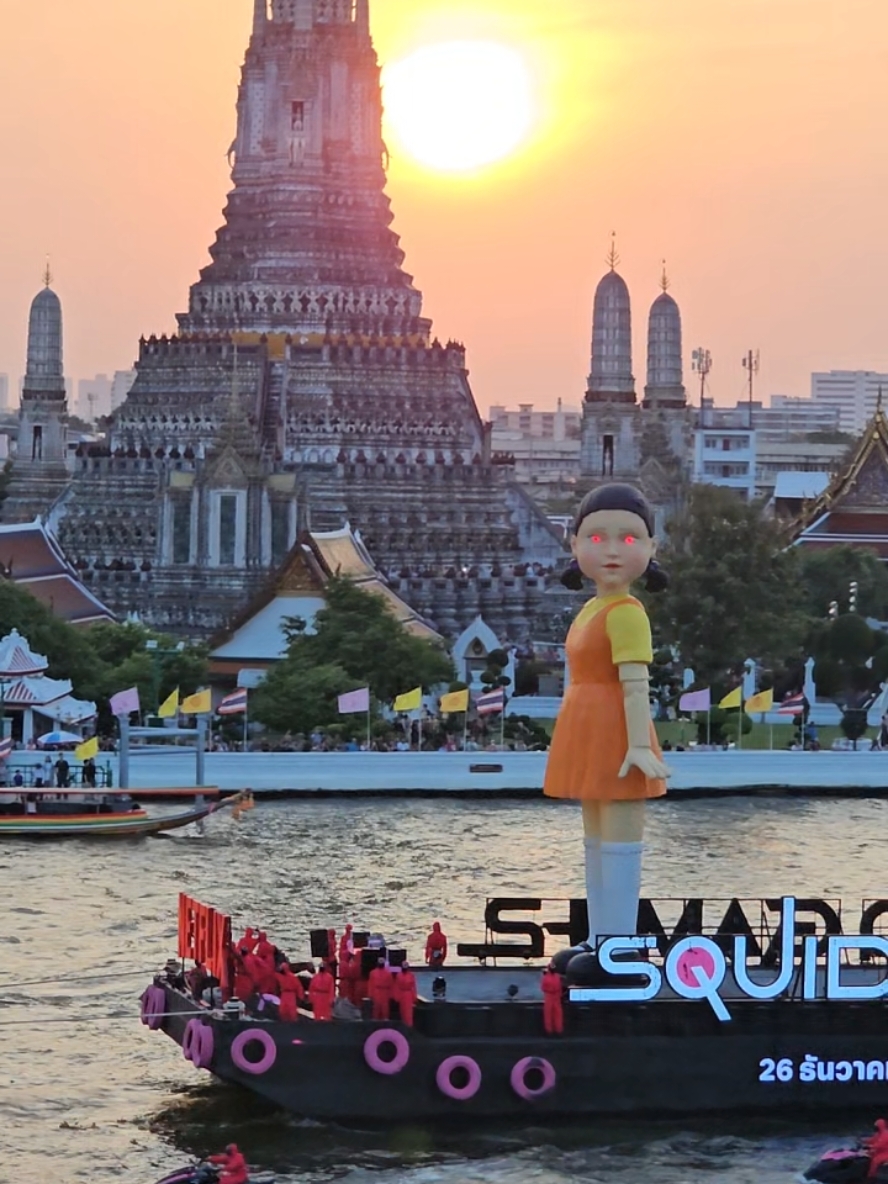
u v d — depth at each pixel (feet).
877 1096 298.97
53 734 597.93
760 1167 285.84
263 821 554.05
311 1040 291.99
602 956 297.12
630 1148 291.17
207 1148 294.25
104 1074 322.75
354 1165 287.07
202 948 310.65
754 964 313.53
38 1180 285.23
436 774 607.78
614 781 301.43
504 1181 281.95
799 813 584.40
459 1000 302.04
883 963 321.73
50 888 451.53
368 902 440.04
